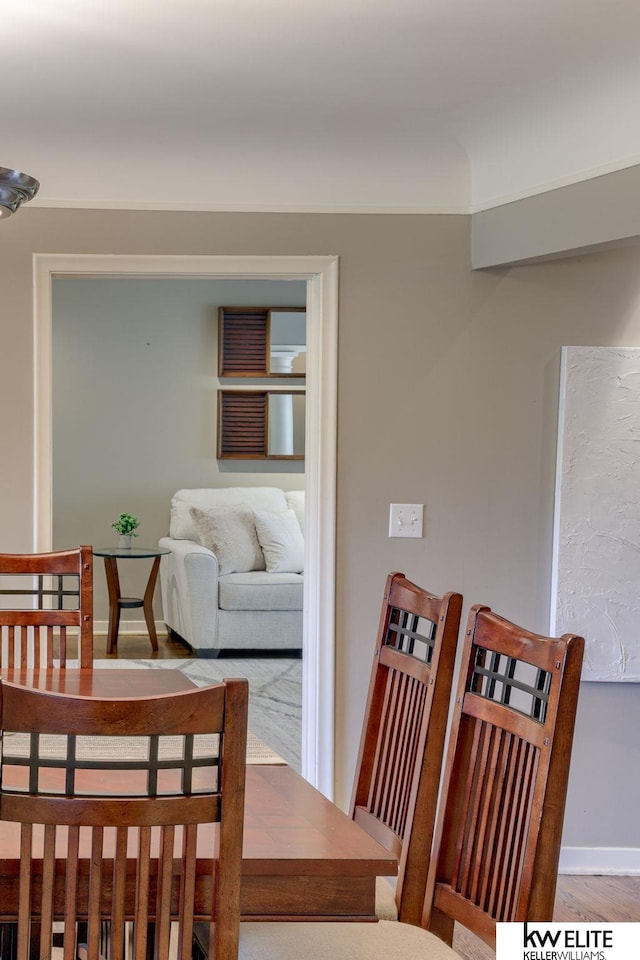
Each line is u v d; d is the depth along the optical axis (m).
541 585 3.69
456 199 3.62
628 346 3.65
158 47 2.64
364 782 2.45
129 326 7.41
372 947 1.89
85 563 2.83
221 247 3.58
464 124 3.28
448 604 2.17
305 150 3.50
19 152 3.47
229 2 2.36
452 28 2.51
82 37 2.57
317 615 3.61
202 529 6.99
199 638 6.63
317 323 3.64
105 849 1.53
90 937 1.36
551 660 1.78
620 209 3.04
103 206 3.54
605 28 2.52
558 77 2.86
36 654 2.81
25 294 3.53
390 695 2.43
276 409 7.57
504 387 3.65
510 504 3.67
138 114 3.18
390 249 3.61
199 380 7.50
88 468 7.37
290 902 1.56
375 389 3.62
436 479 3.64
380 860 1.57
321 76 2.85
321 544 3.61
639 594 3.65
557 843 1.72
